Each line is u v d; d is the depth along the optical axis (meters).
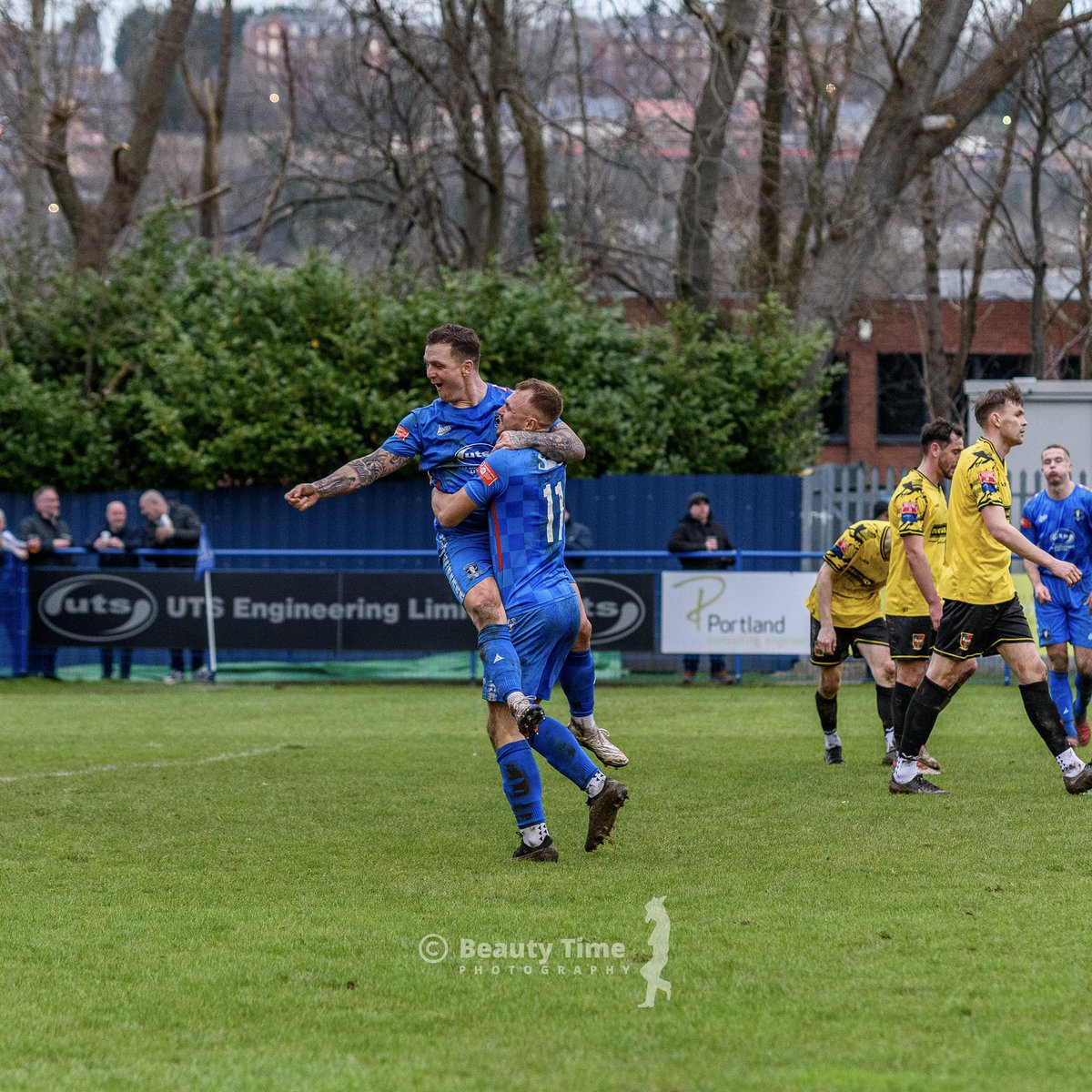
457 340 22.92
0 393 68.69
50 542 58.53
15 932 17.58
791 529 66.44
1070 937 16.56
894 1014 13.91
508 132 88.38
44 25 80.62
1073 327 113.31
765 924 17.47
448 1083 12.23
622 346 73.75
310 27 104.25
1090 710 45.25
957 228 128.88
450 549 22.58
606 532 66.88
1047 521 35.38
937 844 22.48
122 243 84.75
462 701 51.12
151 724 43.31
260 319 69.56
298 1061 12.90
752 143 88.75
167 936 17.33
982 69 77.81
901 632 30.84
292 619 57.03
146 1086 12.28
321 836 24.11
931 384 106.12
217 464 67.19
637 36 79.19
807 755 34.78
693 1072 12.39
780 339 73.75
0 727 42.47
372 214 99.25
